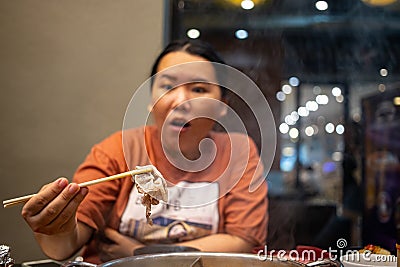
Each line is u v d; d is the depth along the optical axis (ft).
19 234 7.18
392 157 9.82
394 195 9.39
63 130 7.32
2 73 7.24
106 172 4.67
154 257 2.97
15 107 7.27
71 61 7.31
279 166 9.73
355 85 10.41
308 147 10.39
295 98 10.24
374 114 10.11
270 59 8.84
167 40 7.71
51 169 7.32
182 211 4.62
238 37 8.48
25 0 7.23
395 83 10.32
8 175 7.28
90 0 7.30
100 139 7.34
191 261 3.02
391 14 9.88
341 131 10.44
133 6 7.34
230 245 4.36
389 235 8.30
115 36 7.32
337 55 10.12
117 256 4.36
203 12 8.06
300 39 9.78
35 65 7.27
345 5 9.55
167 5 7.70
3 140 7.27
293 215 8.29
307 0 9.24
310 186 10.15
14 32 7.24
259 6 8.52
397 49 10.19
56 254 4.17
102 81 7.33
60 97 7.30
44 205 3.22
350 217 9.41
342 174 10.28
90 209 4.45
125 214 4.61
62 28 7.29
